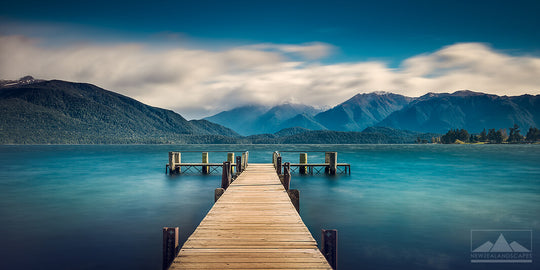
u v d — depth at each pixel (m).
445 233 12.77
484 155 79.75
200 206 17.91
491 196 20.78
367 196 20.78
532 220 14.69
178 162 34.25
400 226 13.71
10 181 28.59
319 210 16.77
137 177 31.38
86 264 9.70
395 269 9.45
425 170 38.69
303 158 33.16
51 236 12.34
